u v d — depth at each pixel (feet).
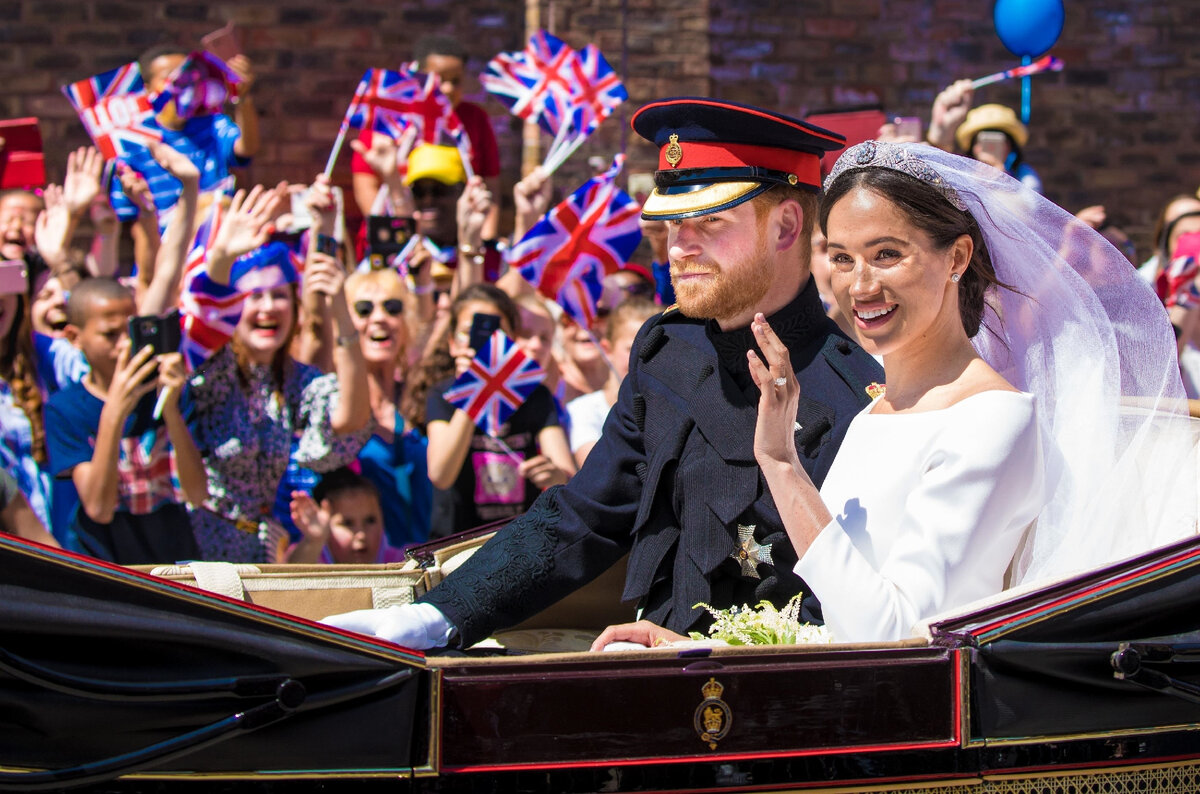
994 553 13.43
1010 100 51.13
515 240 37.88
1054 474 14.69
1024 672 12.09
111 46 46.21
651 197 15.70
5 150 32.68
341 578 16.83
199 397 30.19
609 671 11.46
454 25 47.98
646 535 15.92
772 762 11.67
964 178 14.56
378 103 38.86
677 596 15.40
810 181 15.55
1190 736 12.80
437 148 38.34
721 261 15.26
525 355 30.55
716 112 14.98
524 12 48.24
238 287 30.19
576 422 31.96
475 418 30.48
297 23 47.03
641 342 16.81
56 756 10.62
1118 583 12.34
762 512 15.15
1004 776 12.22
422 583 17.13
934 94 50.78
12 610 10.24
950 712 11.99
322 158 47.32
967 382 13.98
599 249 32.35
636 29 45.78
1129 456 15.46
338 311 31.07
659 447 15.83
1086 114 51.90
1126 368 16.61
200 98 34.91
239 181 46.11
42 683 10.42
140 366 29.01
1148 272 40.32
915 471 13.71
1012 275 15.24
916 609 12.80
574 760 11.38
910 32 50.52
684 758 11.53
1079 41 51.72
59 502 29.58
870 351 14.21
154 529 29.50
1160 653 12.35
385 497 31.89
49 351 31.07
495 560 15.87
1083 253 16.25
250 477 30.37
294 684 10.78
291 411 30.91
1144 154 52.37
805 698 11.73
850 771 11.84
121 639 10.53
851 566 12.99
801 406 15.49
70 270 33.32
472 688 11.24
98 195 35.60
